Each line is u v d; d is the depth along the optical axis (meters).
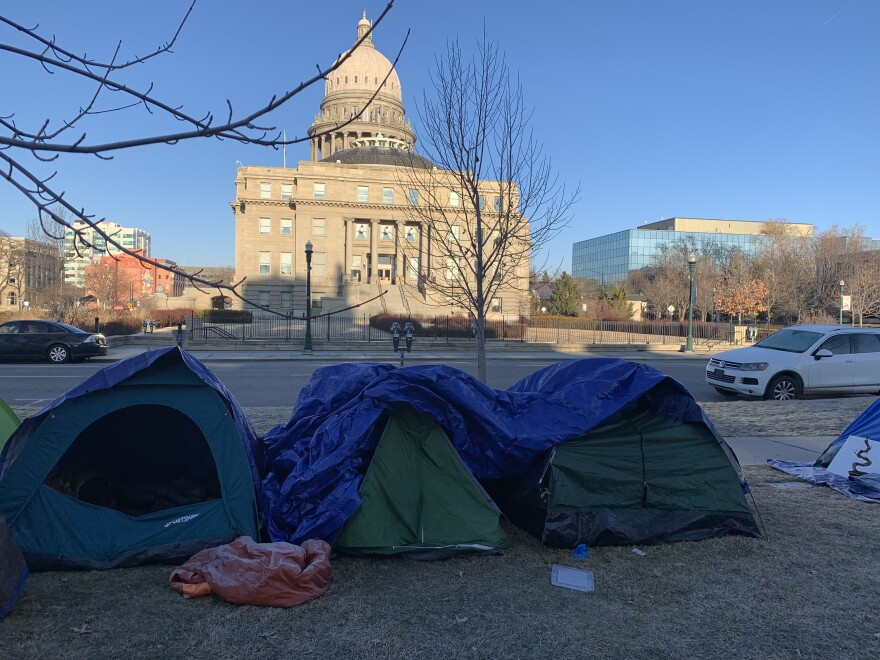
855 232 54.34
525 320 36.53
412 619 3.54
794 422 9.80
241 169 64.50
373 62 74.56
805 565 4.44
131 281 47.91
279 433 5.79
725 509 4.98
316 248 64.12
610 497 4.80
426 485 4.63
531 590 3.97
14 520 4.18
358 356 23.91
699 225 109.19
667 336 40.84
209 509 4.41
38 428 4.36
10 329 19.84
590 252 120.50
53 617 3.49
